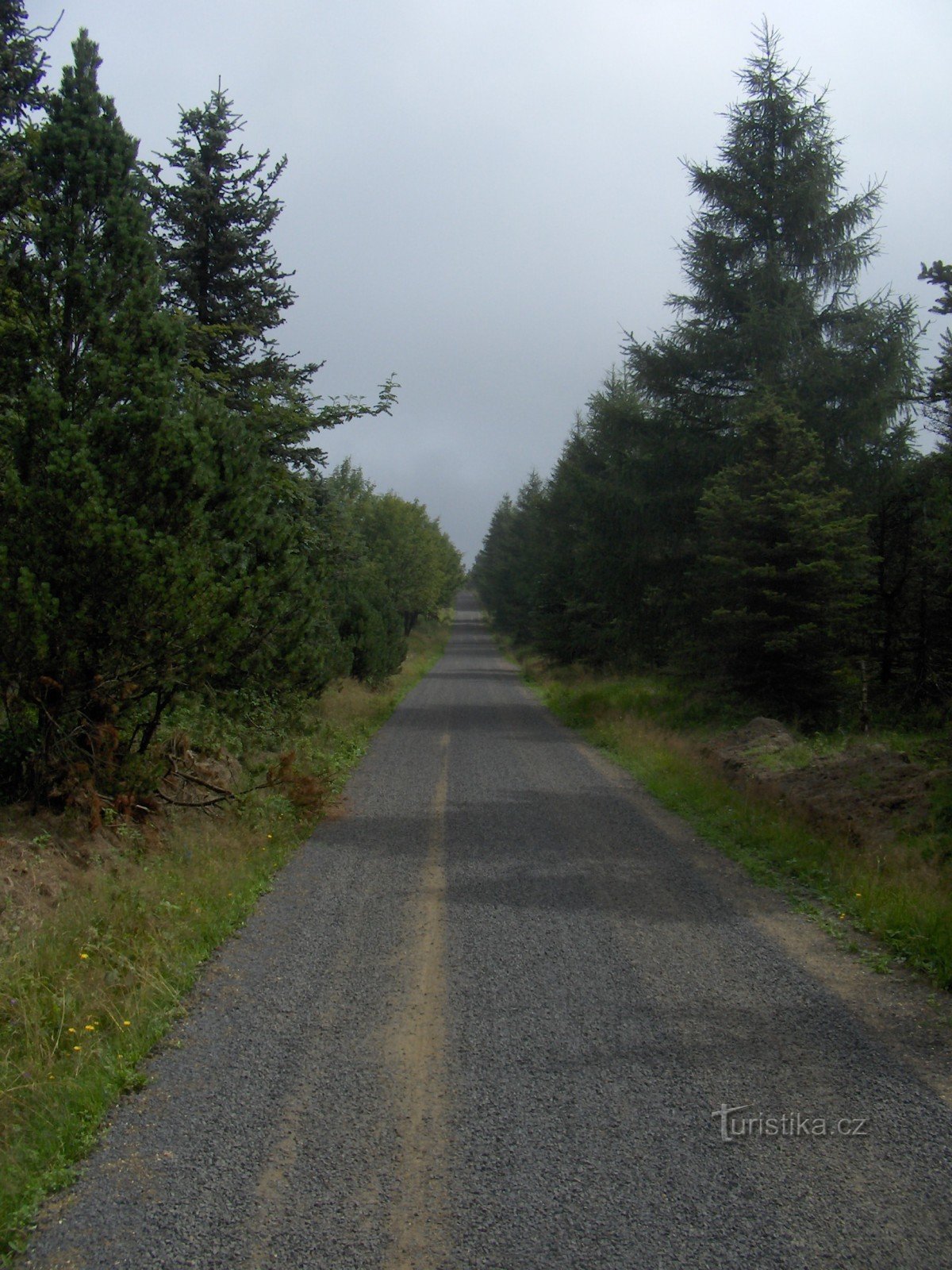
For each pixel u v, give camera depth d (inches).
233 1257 125.3
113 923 245.3
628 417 948.6
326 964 241.4
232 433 381.7
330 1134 156.6
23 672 305.7
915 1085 174.1
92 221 350.0
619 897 303.7
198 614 317.1
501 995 219.9
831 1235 129.1
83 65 353.4
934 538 616.7
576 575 1191.6
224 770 445.4
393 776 557.9
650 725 748.0
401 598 2316.7
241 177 762.2
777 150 964.6
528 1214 134.2
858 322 877.2
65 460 297.6
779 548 654.5
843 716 698.2
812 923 275.1
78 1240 129.3
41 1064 180.2
